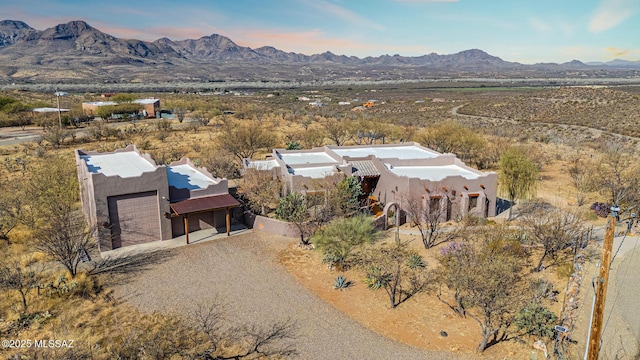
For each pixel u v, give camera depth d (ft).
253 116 313.32
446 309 68.95
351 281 78.64
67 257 76.79
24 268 79.20
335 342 60.95
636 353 54.24
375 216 110.32
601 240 92.43
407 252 88.69
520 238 90.38
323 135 204.95
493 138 220.23
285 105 457.68
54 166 135.23
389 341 61.26
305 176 108.27
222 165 145.48
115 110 303.07
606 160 167.02
